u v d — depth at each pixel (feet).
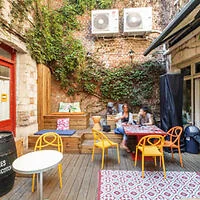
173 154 13.38
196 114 15.03
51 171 10.43
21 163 6.66
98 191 8.24
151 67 19.83
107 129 15.90
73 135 14.39
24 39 13.46
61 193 8.13
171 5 18.13
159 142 10.36
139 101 19.69
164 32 11.10
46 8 17.89
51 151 8.07
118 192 8.14
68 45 19.16
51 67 19.20
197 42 12.89
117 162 11.83
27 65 14.19
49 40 17.90
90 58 20.13
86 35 20.57
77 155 13.26
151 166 11.15
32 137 14.11
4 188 8.03
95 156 13.03
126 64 20.29
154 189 8.41
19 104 13.91
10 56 13.21
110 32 19.58
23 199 7.73
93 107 20.18
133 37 20.43
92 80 20.13
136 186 8.68
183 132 14.14
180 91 14.29
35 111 15.72
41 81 16.31
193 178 9.51
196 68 14.83
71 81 19.90
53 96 20.10
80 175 9.94
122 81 19.94
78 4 20.43
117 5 20.47
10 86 13.19
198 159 12.37
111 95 19.86
